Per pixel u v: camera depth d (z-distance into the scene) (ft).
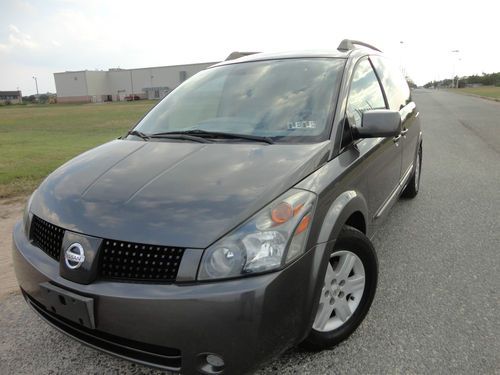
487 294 11.00
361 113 11.00
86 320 7.16
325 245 7.77
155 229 7.11
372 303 10.66
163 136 10.71
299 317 7.34
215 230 6.93
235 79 12.07
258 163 8.41
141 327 6.82
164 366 7.00
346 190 8.95
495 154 30.37
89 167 9.39
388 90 14.39
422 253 13.52
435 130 46.09
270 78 11.54
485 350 8.85
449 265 12.67
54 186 9.04
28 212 8.98
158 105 12.76
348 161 9.42
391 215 17.15
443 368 8.37
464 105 90.12
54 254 8.01
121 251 7.15
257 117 10.45
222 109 11.16
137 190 8.02
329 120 9.72
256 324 6.69
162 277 6.90
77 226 7.59
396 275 12.12
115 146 10.63
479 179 22.90
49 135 57.98
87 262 7.23
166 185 8.00
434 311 10.30
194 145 9.74
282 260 6.97
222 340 6.66
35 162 31.22
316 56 12.01
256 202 7.29
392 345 9.11
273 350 7.02
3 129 72.43
